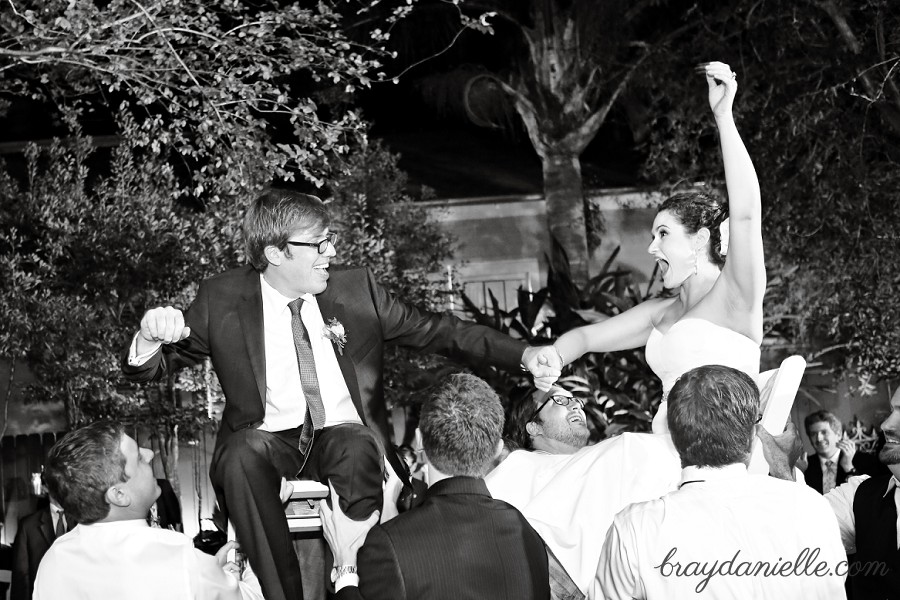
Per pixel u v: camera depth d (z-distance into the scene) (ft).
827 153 38.55
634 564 10.03
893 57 35.37
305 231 12.17
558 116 51.44
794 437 12.97
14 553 18.65
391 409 41.01
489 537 10.44
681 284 13.42
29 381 45.80
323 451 12.02
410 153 59.52
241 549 11.60
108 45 24.91
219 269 37.52
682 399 10.34
